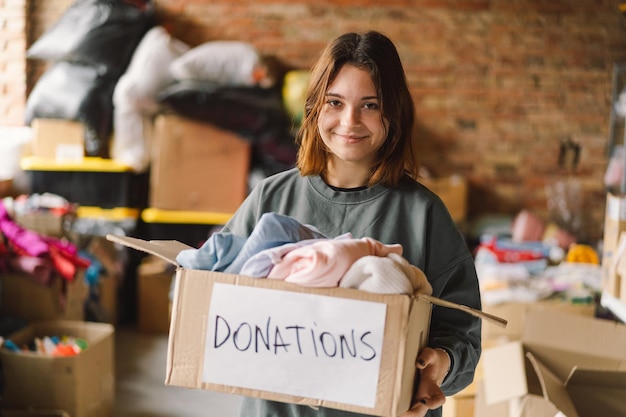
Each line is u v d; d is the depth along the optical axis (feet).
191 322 3.97
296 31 18.60
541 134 18.88
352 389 3.78
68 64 16.75
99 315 13.88
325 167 4.92
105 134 16.62
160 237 16.99
